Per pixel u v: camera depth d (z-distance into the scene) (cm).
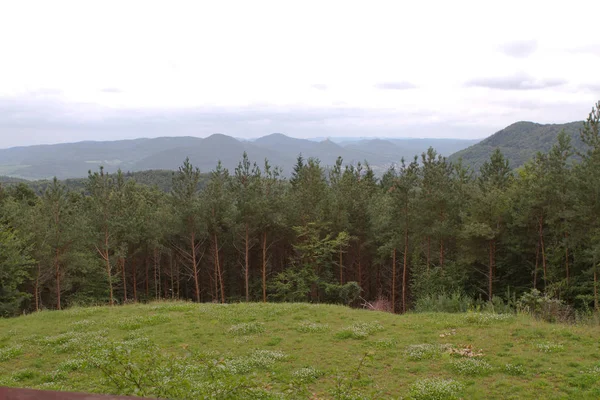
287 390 1060
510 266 3641
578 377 1073
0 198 4284
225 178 4297
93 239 3791
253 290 4712
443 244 3756
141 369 762
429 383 1062
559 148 3005
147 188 6994
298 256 4578
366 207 4466
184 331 1708
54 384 1109
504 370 1165
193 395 734
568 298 2994
